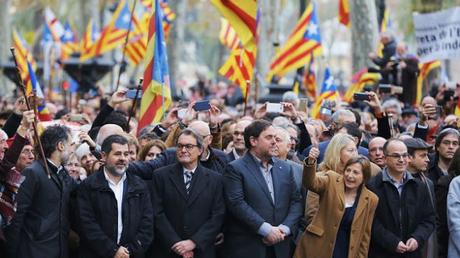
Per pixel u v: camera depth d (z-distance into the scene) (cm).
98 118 2502
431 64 3944
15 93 4881
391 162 2127
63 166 2031
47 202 1972
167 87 2572
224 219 2084
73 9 9731
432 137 2761
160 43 2567
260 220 2041
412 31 6291
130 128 2703
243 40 2819
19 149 1969
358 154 2173
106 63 4831
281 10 7194
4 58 7775
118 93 2509
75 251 2080
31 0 9606
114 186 2011
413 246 2119
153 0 2575
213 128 2366
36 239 1959
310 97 4369
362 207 2088
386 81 3703
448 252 2197
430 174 2362
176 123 2386
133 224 2003
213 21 10788
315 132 2589
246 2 2789
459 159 2228
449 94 3294
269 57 5397
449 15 3109
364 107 3647
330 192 2086
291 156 2344
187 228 2044
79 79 4825
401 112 3197
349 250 2078
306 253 2100
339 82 8188
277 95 3672
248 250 2061
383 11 4584
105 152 2005
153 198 2062
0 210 1964
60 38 5584
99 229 1986
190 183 2064
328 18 11581
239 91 4578
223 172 2123
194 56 14812
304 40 3862
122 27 4731
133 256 2002
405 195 2145
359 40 4709
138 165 2108
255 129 2086
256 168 2091
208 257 2061
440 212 2248
